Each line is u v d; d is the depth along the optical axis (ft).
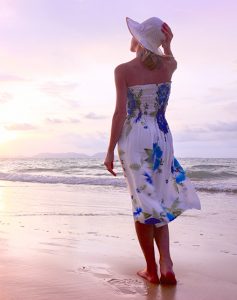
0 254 11.09
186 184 9.96
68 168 93.97
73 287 8.41
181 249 12.72
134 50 10.46
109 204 24.73
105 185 42.60
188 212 21.52
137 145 9.55
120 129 9.73
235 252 12.29
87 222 17.47
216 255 11.91
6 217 18.75
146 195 9.36
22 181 50.01
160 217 9.19
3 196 29.68
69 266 10.11
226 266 10.66
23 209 21.95
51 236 14.14
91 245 12.79
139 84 9.75
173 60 10.23
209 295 8.27
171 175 9.91
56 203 25.16
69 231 15.23
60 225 16.58
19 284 8.44
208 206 24.47
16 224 16.66
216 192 34.63
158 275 9.72
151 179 9.50
